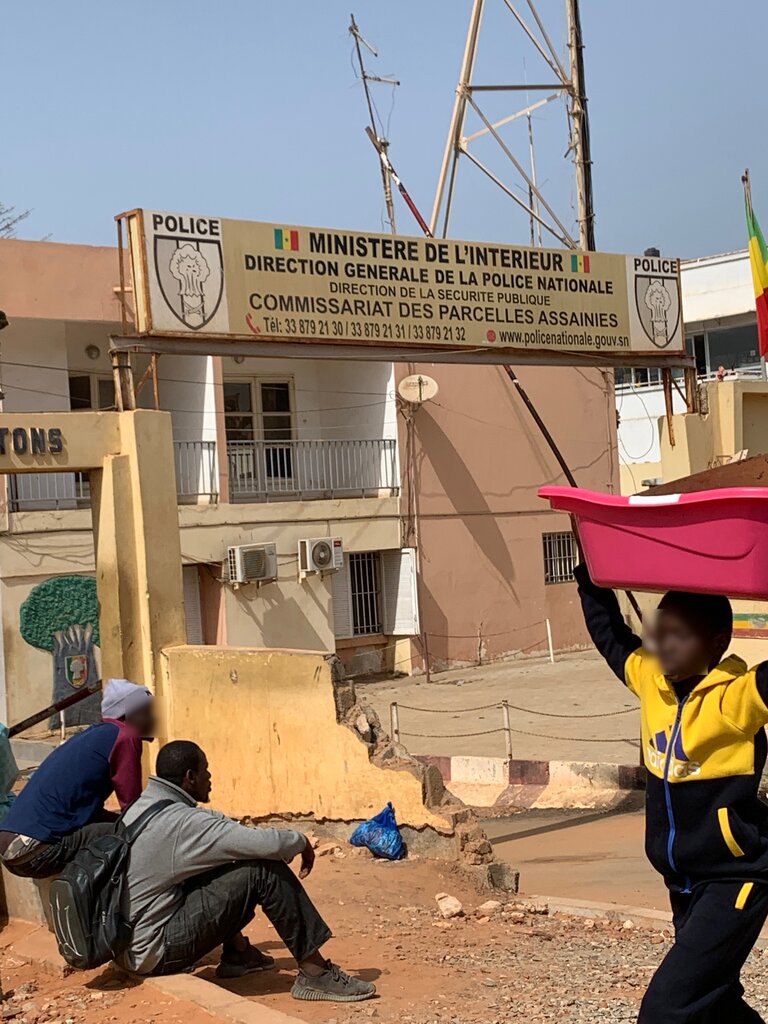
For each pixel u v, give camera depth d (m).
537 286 13.42
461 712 22.41
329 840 9.88
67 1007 5.61
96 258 23.38
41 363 23.66
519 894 9.34
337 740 9.89
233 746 10.45
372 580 28.78
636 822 13.12
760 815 3.80
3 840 6.14
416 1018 5.52
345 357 12.13
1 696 21.81
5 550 21.92
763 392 15.45
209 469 25.28
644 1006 3.73
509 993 6.04
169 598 10.99
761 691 3.60
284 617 26.09
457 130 28.53
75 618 22.73
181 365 25.72
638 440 39.38
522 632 30.39
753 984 6.29
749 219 13.93
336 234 12.02
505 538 30.22
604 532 3.92
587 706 22.20
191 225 11.20
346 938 7.25
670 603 3.80
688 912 3.85
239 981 6.19
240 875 5.76
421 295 12.55
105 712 6.55
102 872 5.67
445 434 29.20
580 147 32.69
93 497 11.17
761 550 3.48
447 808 9.59
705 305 37.16
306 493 28.06
